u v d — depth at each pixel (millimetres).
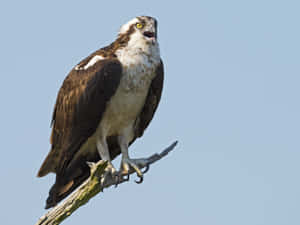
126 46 10562
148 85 10656
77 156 11133
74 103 10594
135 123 11281
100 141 10844
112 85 10266
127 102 10562
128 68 10367
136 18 10773
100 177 9008
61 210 9016
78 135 10633
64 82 11070
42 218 8969
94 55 10859
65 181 10773
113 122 10820
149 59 10484
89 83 10359
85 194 8984
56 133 11070
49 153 11047
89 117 10500
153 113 11195
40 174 11070
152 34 10641
